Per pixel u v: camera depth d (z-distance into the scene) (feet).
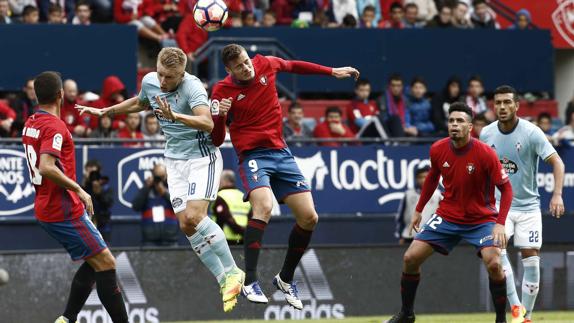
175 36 208.23
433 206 169.89
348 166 180.96
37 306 154.92
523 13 230.68
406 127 196.85
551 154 125.49
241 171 109.81
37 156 104.47
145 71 206.59
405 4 228.02
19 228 167.94
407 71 215.92
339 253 166.09
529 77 223.10
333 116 187.01
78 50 196.44
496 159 113.60
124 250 157.89
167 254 159.53
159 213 165.78
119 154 172.35
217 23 115.55
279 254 162.71
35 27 194.59
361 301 166.40
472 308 170.30
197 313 159.94
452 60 218.79
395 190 182.60
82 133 176.24
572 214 188.55
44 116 104.47
